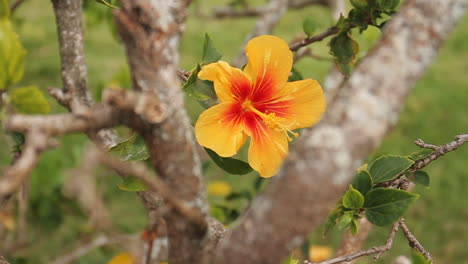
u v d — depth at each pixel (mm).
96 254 1396
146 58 684
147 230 763
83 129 677
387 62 667
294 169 668
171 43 690
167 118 688
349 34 963
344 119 667
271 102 870
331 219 881
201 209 706
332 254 1772
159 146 693
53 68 2730
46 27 3115
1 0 897
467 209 2115
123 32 686
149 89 686
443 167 2311
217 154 854
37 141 660
